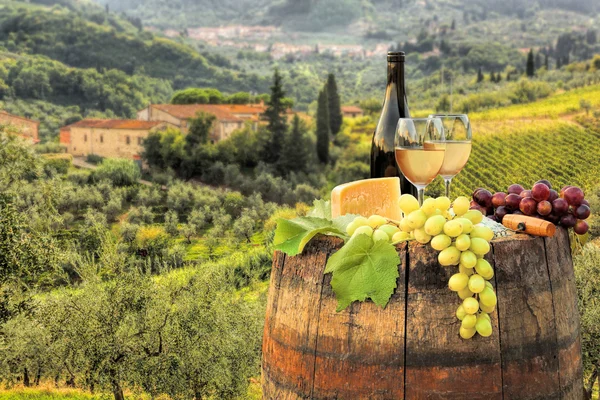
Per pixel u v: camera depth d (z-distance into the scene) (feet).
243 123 227.61
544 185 4.81
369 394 4.35
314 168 207.10
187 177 197.88
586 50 404.16
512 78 292.61
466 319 4.17
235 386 47.29
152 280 46.01
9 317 45.60
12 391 48.49
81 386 46.60
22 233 47.01
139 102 264.72
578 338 4.91
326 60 551.59
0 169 48.34
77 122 212.84
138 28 528.22
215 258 111.75
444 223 4.18
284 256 4.86
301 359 4.64
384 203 5.60
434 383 4.24
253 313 48.88
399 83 7.63
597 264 32.17
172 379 44.57
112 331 43.37
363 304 4.35
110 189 157.89
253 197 159.02
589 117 133.90
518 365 4.34
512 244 4.37
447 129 6.16
